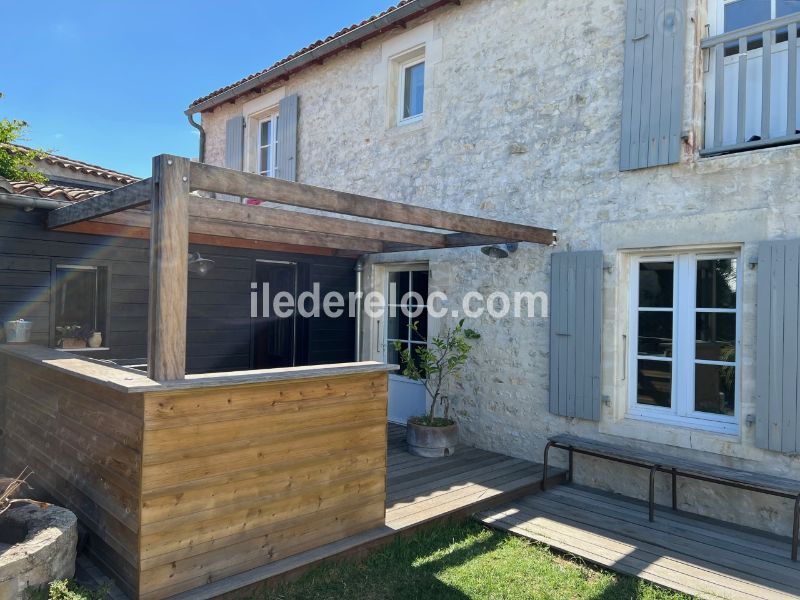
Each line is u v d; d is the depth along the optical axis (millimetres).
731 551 3457
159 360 2498
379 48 6836
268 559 2932
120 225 4773
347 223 4703
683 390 4297
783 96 3973
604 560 3316
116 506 2674
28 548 2387
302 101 7965
